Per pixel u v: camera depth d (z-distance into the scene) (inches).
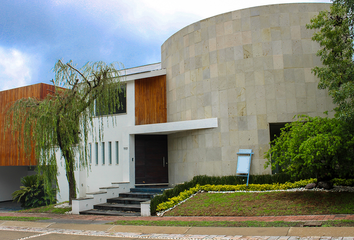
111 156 719.7
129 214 487.5
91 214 513.3
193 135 618.8
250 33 576.1
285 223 330.6
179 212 449.7
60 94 548.7
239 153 555.8
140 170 684.1
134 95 718.5
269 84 558.3
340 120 411.5
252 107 561.3
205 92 608.1
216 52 601.9
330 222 317.4
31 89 832.3
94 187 727.7
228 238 293.1
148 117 706.2
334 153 402.9
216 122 581.6
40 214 550.3
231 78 581.6
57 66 523.2
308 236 276.7
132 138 685.3
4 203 1003.9
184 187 540.4
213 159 581.0
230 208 435.8
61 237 350.9
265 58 564.4
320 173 462.3
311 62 559.2
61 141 540.7
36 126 516.4
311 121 468.1
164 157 708.0
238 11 588.1
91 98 547.2
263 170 545.0
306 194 457.7
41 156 524.1
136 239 321.4
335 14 439.2
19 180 1101.1
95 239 331.0
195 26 636.1
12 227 431.5
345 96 401.7
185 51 652.1
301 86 554.6
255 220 366.9
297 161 435.2
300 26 565.3
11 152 844.0
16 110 548.7
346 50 441.1
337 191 458.3
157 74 708.0
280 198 452.1
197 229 338.3
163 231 343.3
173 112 679.1
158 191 604.4
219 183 556.1
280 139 480.1
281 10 569.0
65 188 733.9
